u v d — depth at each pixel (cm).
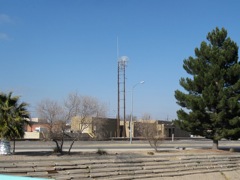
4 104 2370
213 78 3544
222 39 3738
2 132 2336
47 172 1808
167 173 2391
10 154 2373
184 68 3822
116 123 7706
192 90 3688
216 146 3700
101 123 4000
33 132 5822
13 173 1675
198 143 6131
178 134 8788
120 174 2111
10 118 2361
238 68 3516
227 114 3494
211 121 3531
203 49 3694
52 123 2773
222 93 3422
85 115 3008
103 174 2014
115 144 4931
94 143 4944
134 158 2402
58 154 2559
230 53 3616
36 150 3077
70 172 1895
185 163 2669
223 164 2958
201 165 2766
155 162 2481
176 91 3712
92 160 2127
